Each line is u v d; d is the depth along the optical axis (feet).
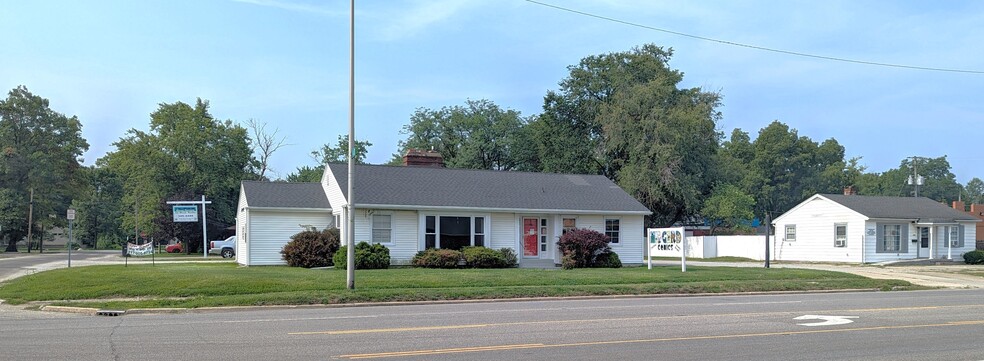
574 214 110.83
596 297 70.74
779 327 45.96
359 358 33.81
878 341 40.45
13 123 262.06
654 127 170.60
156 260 142.31
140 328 44.70
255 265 104.68
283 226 107.24
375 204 99.09
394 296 64.59
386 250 96.73
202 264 115.75
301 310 57.77
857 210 137.59
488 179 115.55
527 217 110.22
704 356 35.04
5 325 47.03
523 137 213.25
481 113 226.38
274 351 35.60
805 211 148.36
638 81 185.68
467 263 99.55
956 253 144.36
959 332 44.39
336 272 83.20
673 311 55.88
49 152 266.57
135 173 220.23
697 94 187.42
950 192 408.46
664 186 172.04
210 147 224.53
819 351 36.88
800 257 148.56
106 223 347.56
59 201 279.90
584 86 191.11
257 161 236.22
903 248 140.56
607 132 176.86
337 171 108.88
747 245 161.99
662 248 97.50
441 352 35.65
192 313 55.62
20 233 263.90
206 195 220.02
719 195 185.26
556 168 192.44
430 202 102.73
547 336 41.37
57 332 42.88
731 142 315.99
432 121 228.02
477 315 52.90
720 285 78.74
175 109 227.61
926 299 68.85
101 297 63.77
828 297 71.82
